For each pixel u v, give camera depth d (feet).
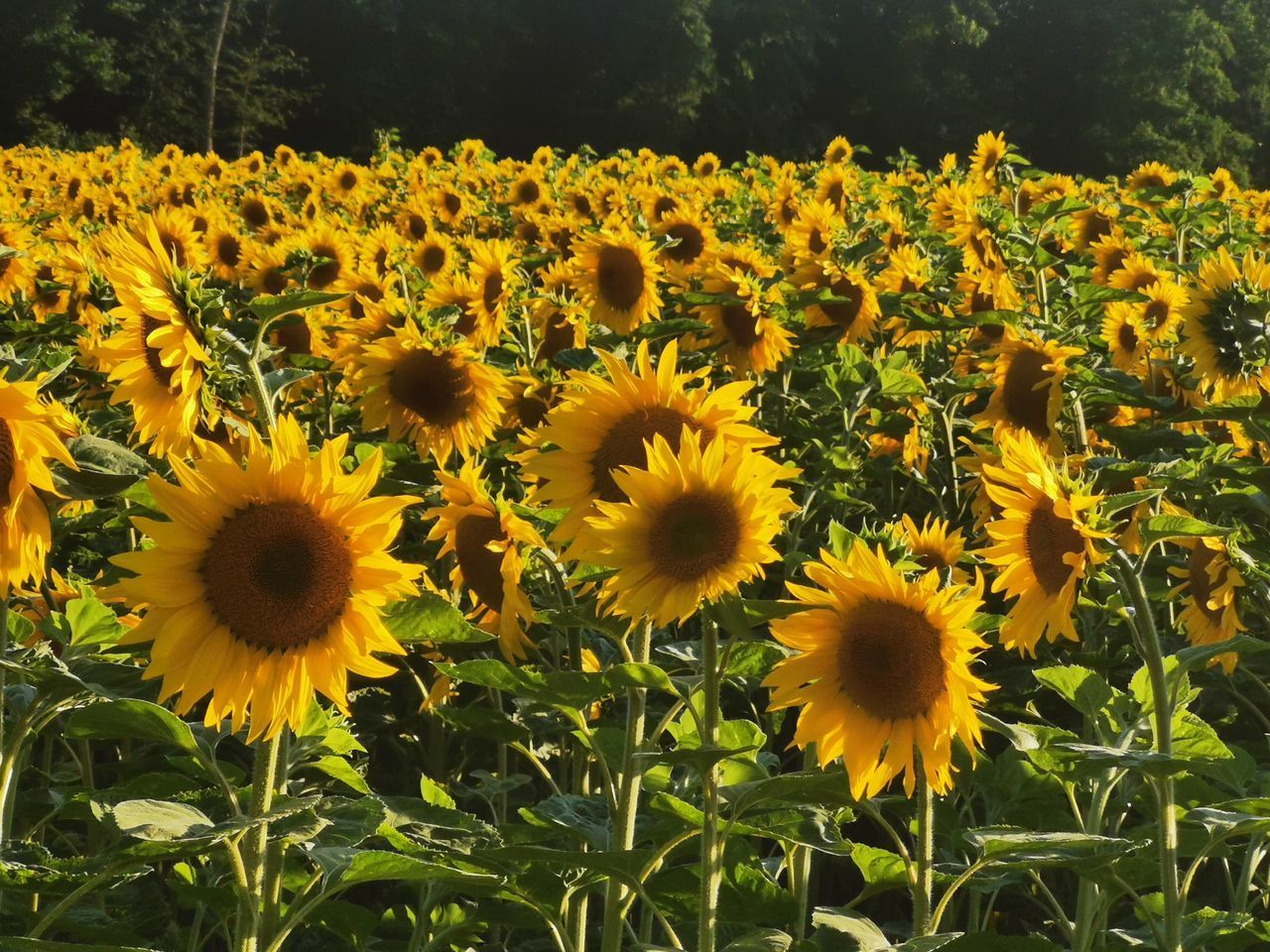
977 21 198.39
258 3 179.73
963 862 14.15
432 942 12.11
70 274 24.11
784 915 11.05
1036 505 10.66
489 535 12.24
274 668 9.02
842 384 21.26
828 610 9.64
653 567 9.27
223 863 12.10
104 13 176.14
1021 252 23.62
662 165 63.46
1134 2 190.29
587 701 10.45
